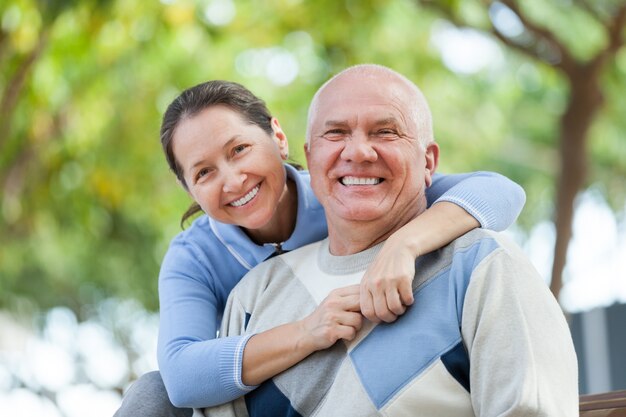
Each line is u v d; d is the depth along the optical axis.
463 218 3.59
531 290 3.38
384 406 3.40
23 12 8.87
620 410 3.58
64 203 12.41
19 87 9.48
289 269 3.86
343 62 11.34
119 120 11.93
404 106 3.66
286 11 11.24
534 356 3.27
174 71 11.56
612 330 8.95
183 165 3.93
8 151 10.86
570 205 10.91
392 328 3.47
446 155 15.17
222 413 3.71
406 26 11.73
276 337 3.60
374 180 3.64
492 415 3.26
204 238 4.16
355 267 3.69
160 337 3.90
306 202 4.08
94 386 15.76
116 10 9.61
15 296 15.07
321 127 3.68
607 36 10.69
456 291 3.44
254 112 3.97
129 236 14.02
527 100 16.50
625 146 14.62
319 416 3.52
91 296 15.46
